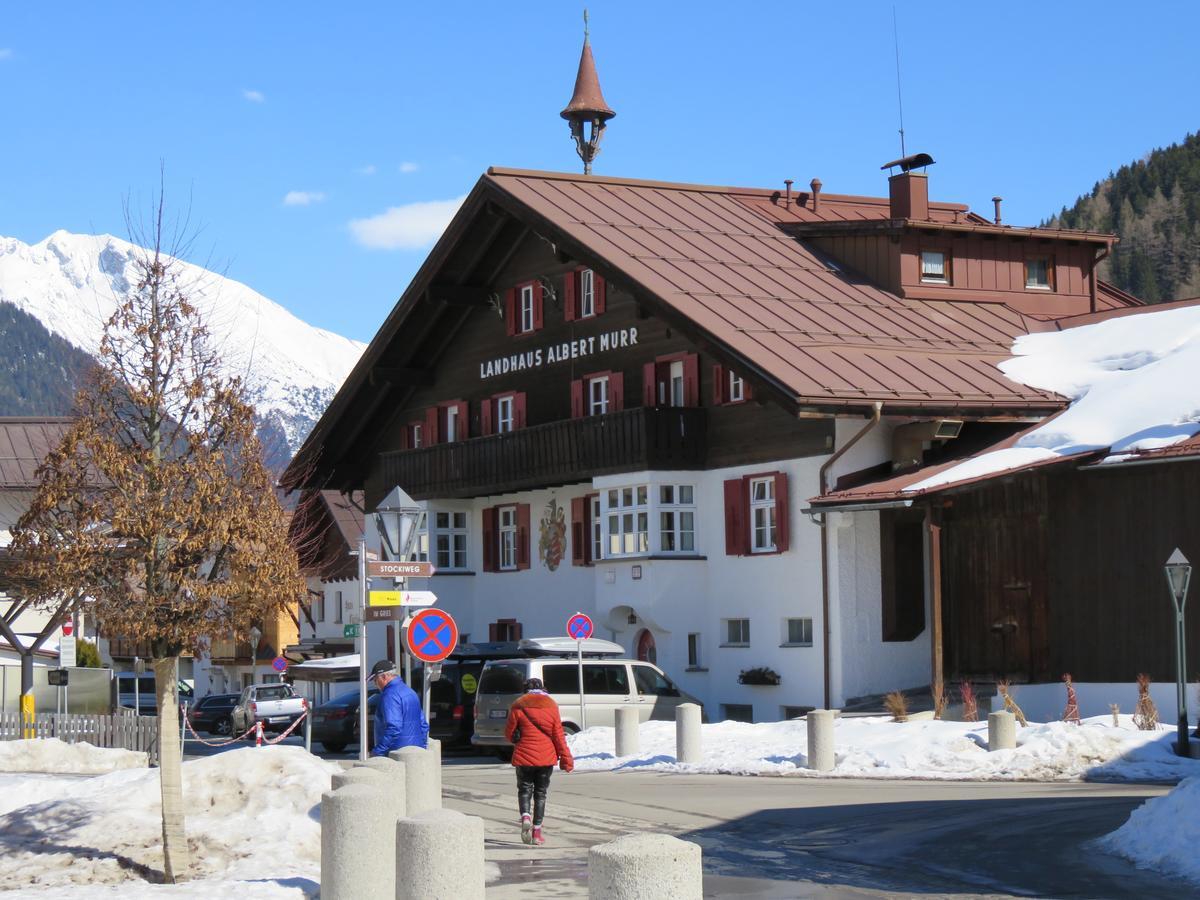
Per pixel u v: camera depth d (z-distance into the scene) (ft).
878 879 48.55
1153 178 561.43
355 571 203.00
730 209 150.61
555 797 73.56
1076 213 570.46
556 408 145.07
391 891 41.24
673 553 126.41
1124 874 48.65
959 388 116.47
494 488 147.43
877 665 115.65
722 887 47.24
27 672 143.95
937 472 109.19
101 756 107.86
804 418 113.91
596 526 139.64
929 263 138.31
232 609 58.03
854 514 115.55
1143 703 85.76
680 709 89.76
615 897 27.96
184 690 274.57
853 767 82.43
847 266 141.49
